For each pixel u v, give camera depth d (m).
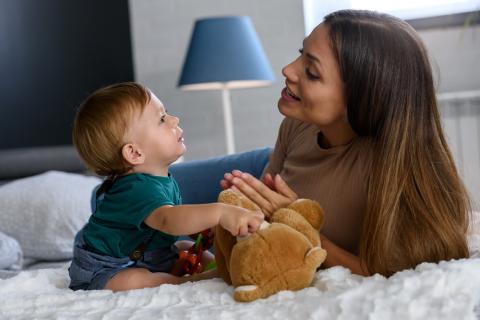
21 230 2.55
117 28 3.76
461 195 1.29
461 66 3.75
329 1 3.92
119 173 1.45
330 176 1.36
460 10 3.74
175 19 4.04
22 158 3.22
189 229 1.23
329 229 1.34
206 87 3.60
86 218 2.60
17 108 3.48
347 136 1.37
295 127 1.57
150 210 1.32
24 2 3.51
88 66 3.67
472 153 3.68
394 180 1.23
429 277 1.04
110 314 1.08
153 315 1.06
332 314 0.98
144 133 1.42
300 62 1.33
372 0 3.86
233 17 3.45
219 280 1.26
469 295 0.99
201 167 2.19
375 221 1.22
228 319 1.02
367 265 1.23
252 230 1.15
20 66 3.49
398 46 1.27
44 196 2.62
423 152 1.26
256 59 3.42
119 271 1.36
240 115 3.98
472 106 3.67
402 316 0.95
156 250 1.42
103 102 1.44
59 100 3.59
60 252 2.52
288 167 1.47
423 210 1.23
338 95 1.29
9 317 1.14
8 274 1.79
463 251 1.25
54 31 3.58
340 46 1.27
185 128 4.06
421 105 1.28
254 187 1.26
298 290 1.13
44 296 1.23
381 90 1.26
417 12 3.80
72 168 3.35
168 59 4.06
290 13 3.88
